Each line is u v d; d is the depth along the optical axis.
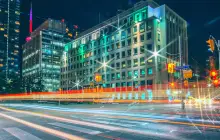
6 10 185.75
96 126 10.25
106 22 74.25
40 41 125.81
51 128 9.77
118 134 8.15
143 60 59.56
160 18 60.31
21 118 14.48
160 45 59.53
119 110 21.11
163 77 55.59
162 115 15.01
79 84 83.69
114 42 69.31
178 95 50.06
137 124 10.81
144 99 56.31
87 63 81.50
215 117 13.28
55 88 127.44
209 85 59.34
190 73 20.38
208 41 17.48
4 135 8.16
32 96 89.25
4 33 180.25
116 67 67.38
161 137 7.52
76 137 7.61
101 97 65.69
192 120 11.94
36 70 128.00
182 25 68.75
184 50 67.62
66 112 19.77
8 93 89.12
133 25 63.62
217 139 7.12
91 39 81.31
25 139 7.38
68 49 95.81
